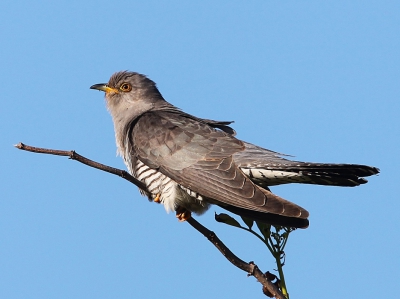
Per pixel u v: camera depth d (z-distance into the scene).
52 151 7.20
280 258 7.25
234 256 7.28
